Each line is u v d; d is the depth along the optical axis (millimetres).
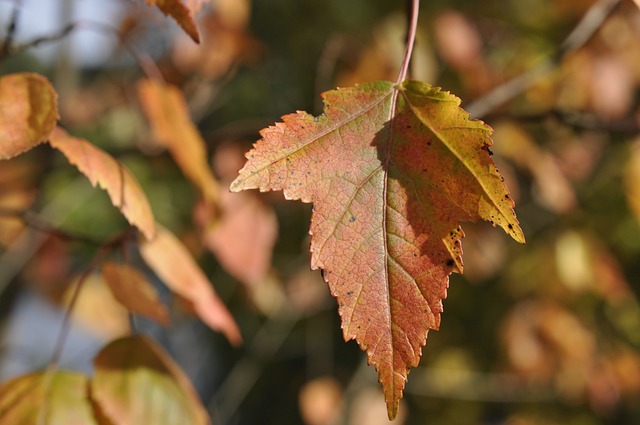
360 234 287
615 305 980
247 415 1119
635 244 961
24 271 614
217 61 597
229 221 465
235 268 464
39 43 362
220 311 384
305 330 1020
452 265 286
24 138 309
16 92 311
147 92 394
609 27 623
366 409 803
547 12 852
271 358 1062
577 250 762
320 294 815
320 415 777
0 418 340
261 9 952
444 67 759
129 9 628
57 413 343
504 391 1097
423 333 284
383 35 632
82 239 392
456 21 675
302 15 942
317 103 667
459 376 1076
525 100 640
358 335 284
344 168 290
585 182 887
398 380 283
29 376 351
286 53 952
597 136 778
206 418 370
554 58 493
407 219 289
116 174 332
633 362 934
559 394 1068
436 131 291
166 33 667
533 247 933
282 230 869
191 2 289
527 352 904
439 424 1137
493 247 853
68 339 763
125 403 350
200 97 610
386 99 295
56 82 627
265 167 285
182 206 832
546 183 688
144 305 361
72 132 644
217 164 503
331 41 664
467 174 289
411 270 286
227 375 1052
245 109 954
